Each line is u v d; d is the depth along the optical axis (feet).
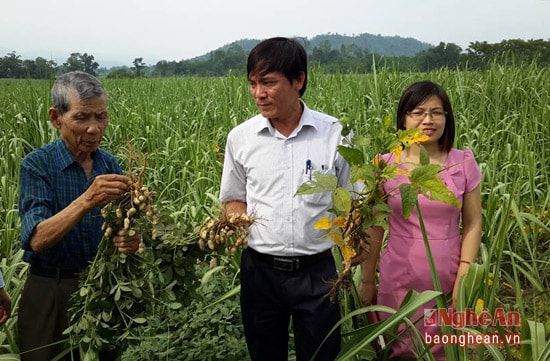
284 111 7.85
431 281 8.86
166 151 19.52
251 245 8.31
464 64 25.09
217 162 17.21
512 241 14.23
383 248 12.10
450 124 8.90
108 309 7.47
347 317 7.71
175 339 10.31
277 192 8.05
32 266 7.99
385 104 21.83
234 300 11.18
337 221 7.36
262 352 8.86
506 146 17.62
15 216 14.51
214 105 26.40
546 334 8.16
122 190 6.88
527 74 23.82
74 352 8.38
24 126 20.77
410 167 8.89
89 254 7.97
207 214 14.08
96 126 7.45
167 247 7.59
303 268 8.07
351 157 7.11
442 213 8.80
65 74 7.51
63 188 7.76
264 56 7.56
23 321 8.02
